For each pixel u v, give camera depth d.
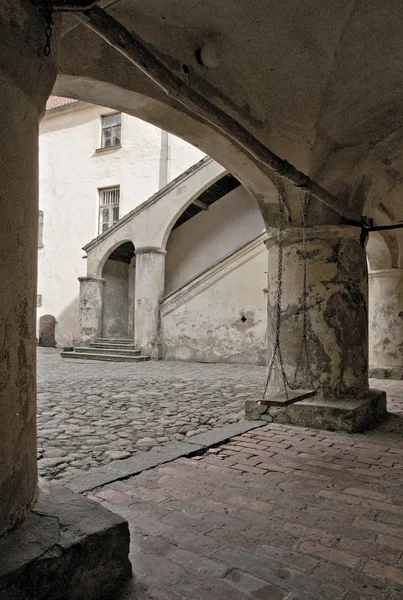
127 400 7.59
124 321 19.55
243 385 9.41
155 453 4.42
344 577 2.34
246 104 4.75
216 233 17.47
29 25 2.12
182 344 15.64
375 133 5.68
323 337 6.03
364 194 6.40
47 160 21.97
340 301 6.03
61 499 2.39
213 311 15.16
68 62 3.67
